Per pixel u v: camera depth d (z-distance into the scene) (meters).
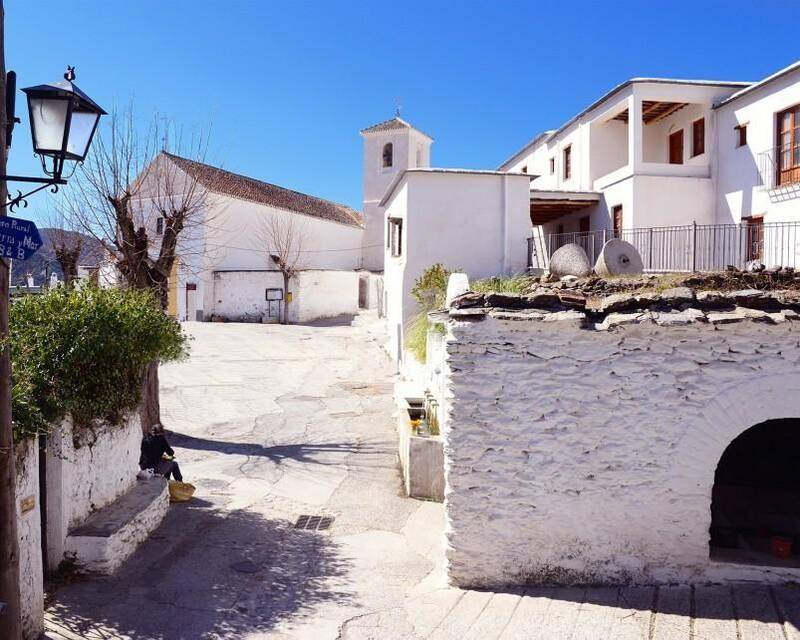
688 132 21.38
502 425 6.01
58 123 5.02
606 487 5.89
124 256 12.21
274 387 18.81
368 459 11.92
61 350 6.55
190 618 5.96
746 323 5.55
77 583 6.59
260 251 35.72
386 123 43.34
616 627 5.16
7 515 4.75
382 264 44.28
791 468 7.55
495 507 6.05
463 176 19.00
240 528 8.45
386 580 6.82
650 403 5.80
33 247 4.81
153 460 9.48
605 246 11.95
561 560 5.98
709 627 5.07
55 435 6.54
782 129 17.19
